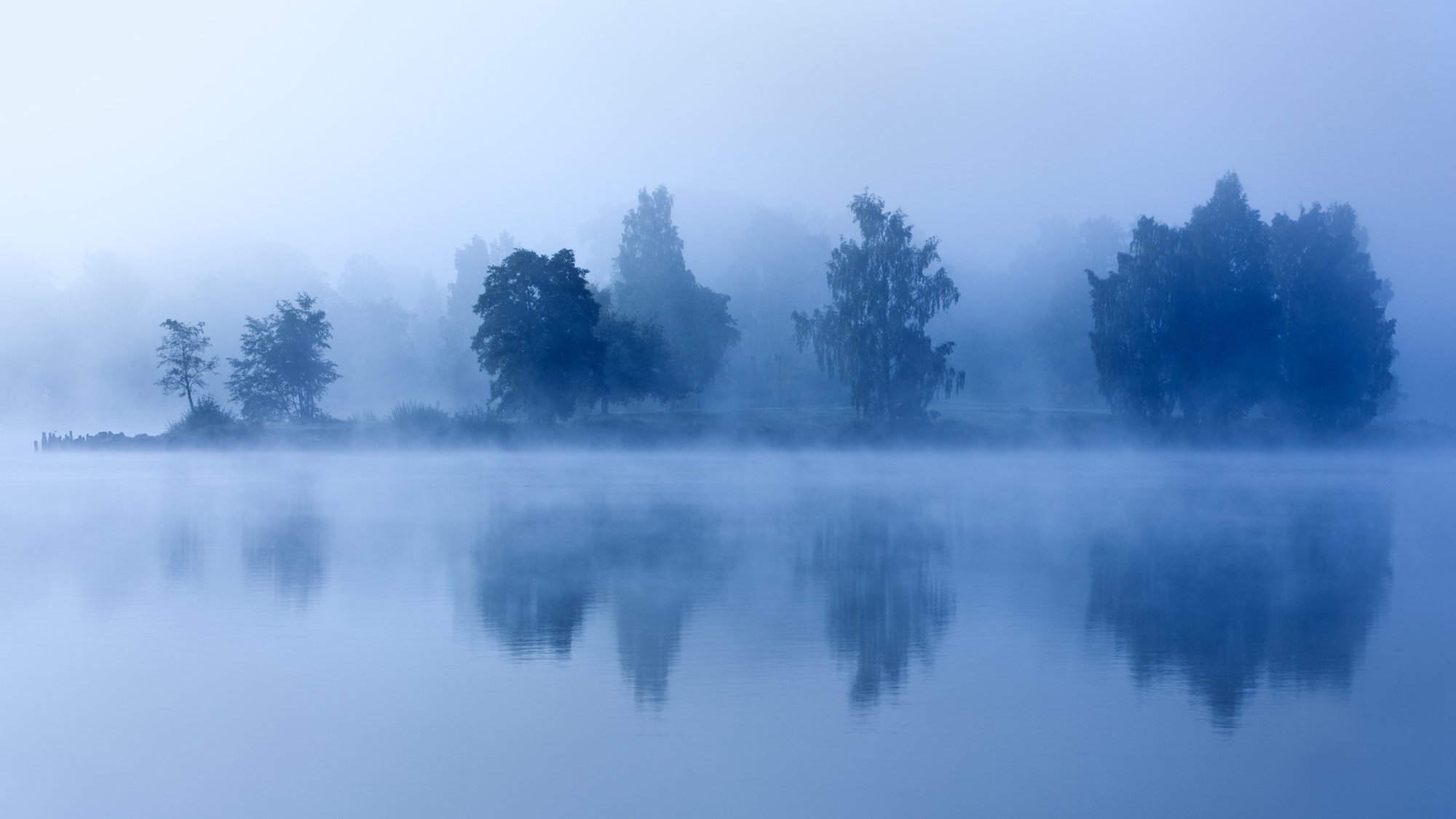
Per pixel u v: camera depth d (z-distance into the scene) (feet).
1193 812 36.27
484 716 45.78
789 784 38.29
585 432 281.74
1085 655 55.93
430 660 55.06
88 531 109.29
